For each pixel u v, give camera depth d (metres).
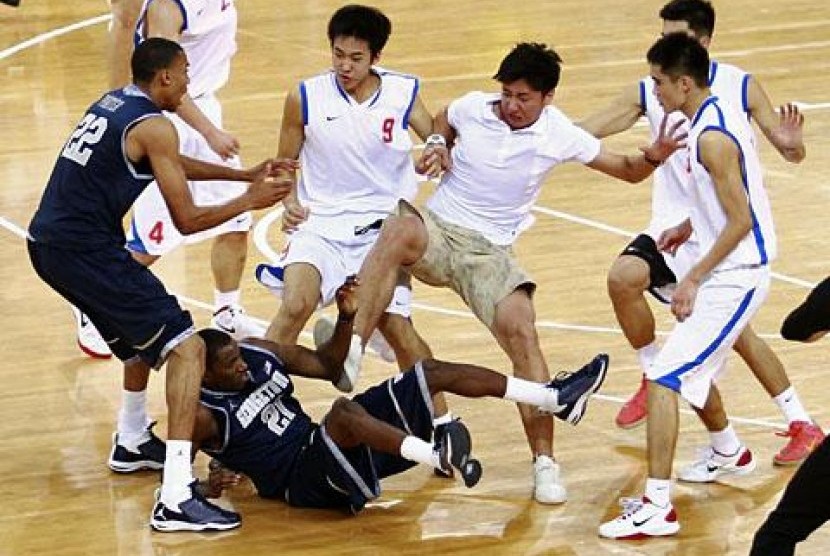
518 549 15.46
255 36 35.84
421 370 16.14
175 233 19.95
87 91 31.41
